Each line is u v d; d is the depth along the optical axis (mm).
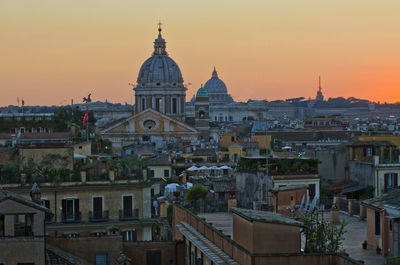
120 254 73375
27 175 103000
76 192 102250
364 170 101250
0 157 110688
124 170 111062
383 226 55594
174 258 75750
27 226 67188
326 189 99062
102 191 103125
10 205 65750
